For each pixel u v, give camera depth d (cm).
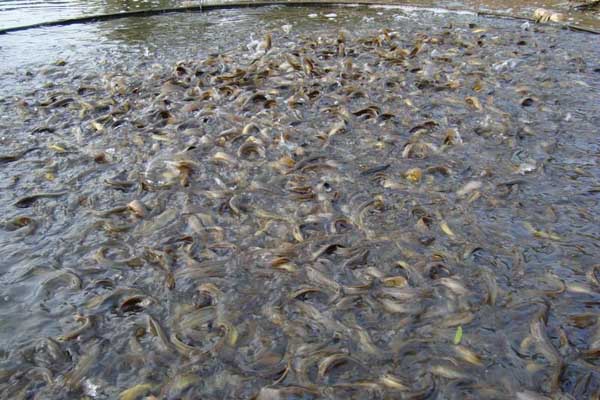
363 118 764
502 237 504
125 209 562
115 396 362
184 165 636
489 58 1000
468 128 724
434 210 546
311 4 1504
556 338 395
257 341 401
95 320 426
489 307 422
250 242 509
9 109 831
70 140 726
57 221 552
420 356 381
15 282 469
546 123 734
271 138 701
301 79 902
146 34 1247
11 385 371
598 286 438
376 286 448
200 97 843
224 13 1453
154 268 480
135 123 765
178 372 377
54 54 1106
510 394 350
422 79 888
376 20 1341
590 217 529
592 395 347
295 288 449
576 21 1233
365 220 534
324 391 356
